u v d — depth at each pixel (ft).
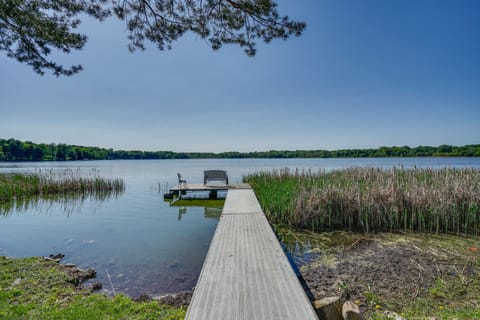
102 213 24.88
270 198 21.90
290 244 14.62
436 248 12.91
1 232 18.33
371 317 7.19
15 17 10.19
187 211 25.93
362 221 17.22
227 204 21.15
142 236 17.38
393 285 9.11
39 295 8.76
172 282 10.74
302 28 11.91
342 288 9.03
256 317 5.65
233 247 10.49
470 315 7.01
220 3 11.70
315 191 19.71
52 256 13.32
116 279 10.98
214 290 6.88
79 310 7.78
